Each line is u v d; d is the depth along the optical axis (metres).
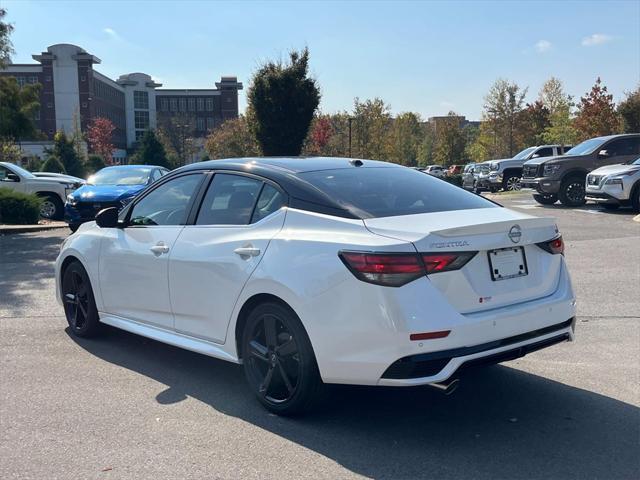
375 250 3.84
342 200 4.40
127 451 3.89
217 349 4.81
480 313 3.97
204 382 5.10
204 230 4.98
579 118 43.81
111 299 5.82
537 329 4.22
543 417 4.41
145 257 5.36
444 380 3.79
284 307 4.25
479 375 5.26
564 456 3.83
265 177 4.81
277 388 4.45
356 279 3.87
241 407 4.59
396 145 63.66
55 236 15.13
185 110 110.50
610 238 12.38
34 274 9.78
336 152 49.19
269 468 3.69
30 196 17.39
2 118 19.64
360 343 3.87
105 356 5.75
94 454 3.85
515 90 57.53
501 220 4.28
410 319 3.74
